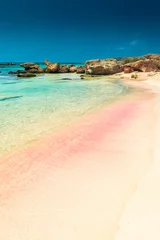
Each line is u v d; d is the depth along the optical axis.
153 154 8.20
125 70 49.56
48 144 9.71
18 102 18.58
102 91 24.86
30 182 6.82
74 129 11.57
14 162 8.13
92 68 50.88
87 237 4.64
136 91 24.36
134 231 4.63
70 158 8.34
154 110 14.74
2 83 34.16
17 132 11.13
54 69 60.19
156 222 4.83
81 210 5.46
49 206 5.68
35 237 4.72
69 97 21.03
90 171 7.33
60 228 4.93
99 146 9.33
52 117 13.80
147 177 6.67
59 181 6.81
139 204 5.46
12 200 5.98
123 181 6.62
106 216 5.19
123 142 9.62
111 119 13.20
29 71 59.72
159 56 58.84
